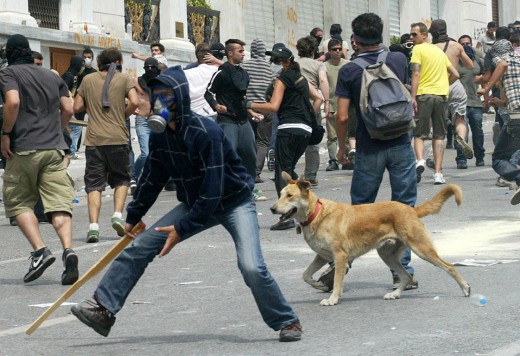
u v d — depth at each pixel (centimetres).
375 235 920
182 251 1270
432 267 1085
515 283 964
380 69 980
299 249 1249
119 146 1363
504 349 716
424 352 717
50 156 1087
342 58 2309
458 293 938
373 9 4084
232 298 966
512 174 1641
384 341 756
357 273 1070
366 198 1002
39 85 1096
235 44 1491
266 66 1889
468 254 1146
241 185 762
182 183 759
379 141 991
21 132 1086
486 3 4622
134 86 1379
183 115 729
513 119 1605
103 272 1146
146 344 785
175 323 862
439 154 1850
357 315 862
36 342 805
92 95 1365
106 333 775
